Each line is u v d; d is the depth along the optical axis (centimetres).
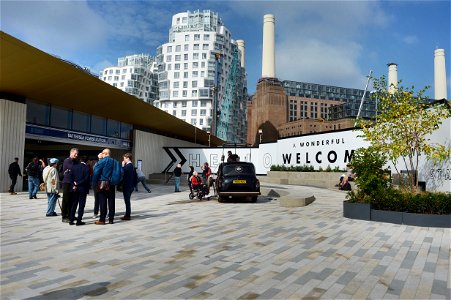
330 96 17662
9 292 410
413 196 927
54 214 1032
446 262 545
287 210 1198
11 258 561
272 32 13125
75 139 2303
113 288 426
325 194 1809
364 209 966
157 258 566
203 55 12269
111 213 908
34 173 1447
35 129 1942
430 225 856
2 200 1389
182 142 4278
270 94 12850
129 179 970
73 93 2052
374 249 629
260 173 3306
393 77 11931
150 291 416
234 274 483
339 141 2503
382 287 432
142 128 3281
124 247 641
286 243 677
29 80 1716
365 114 14162
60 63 1711
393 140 1283
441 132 1659
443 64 13575
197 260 554
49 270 498
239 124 14638
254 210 1200
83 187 880
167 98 12262
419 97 1194
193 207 1293
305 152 2802
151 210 1200
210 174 1781
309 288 428
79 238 718
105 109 2486
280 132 12862
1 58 1463
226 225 884
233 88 13512
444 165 1648
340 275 479
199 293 410
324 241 695
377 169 1005
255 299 392
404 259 562
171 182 2827
